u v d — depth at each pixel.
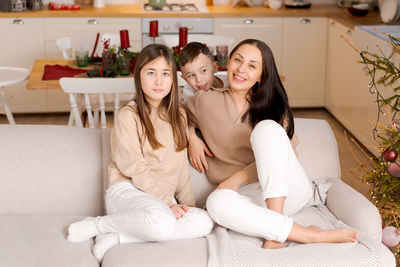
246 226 2.01
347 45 4.45
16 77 3.67
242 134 2.28
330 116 5.00
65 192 2.29
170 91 2.23
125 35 3.69
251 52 2.19
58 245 1.97
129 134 2.18
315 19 4.91
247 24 4.89
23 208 2.27
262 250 1.95
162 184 2.23
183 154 2.29
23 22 4.69
